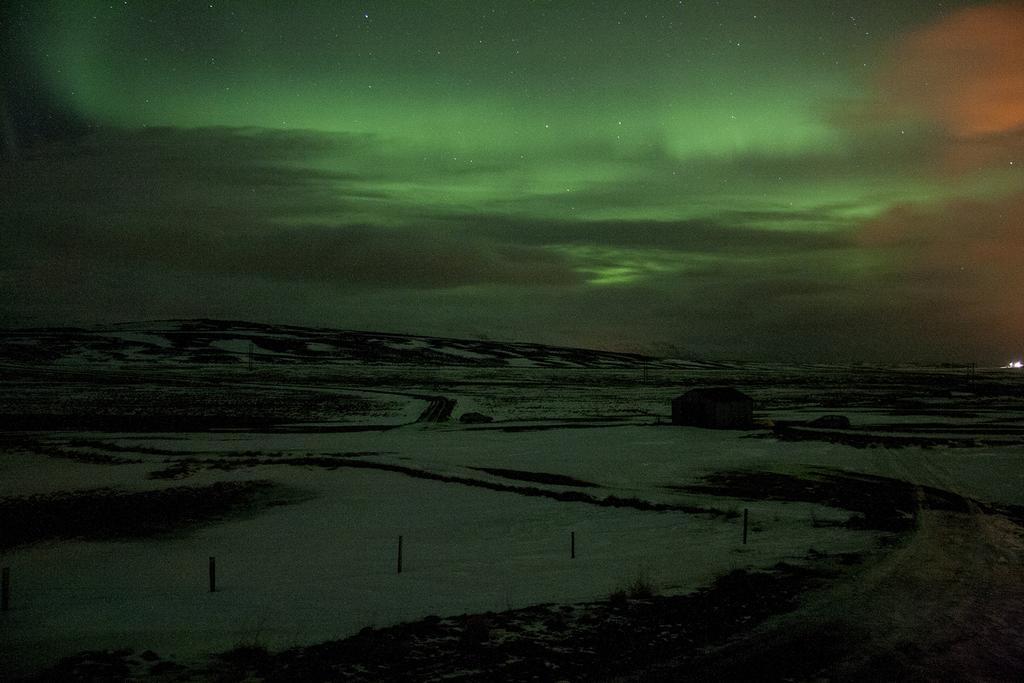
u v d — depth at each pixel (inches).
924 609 575.2
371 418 2915.8
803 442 2052.2
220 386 4736.7
